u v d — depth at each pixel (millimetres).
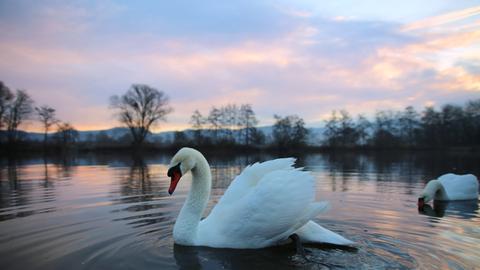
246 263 5645
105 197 11156
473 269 5266
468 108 64812
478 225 7801
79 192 12250
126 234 7027
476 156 43219
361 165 26531
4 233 7062
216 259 5801
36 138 67062
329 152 64688
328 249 6258
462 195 11484
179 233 6465
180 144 69562
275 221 6152
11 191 12656
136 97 75562
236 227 6266
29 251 6031
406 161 32531
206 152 65625
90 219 8188
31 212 8953
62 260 5629
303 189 6293
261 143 68250
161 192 12117
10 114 63062
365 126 68812
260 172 7062
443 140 66625
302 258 5832
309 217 6246
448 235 7004
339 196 11250
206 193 6809
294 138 66688
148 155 57156
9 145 63625
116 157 48344
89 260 5645
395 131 68688
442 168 23016
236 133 69000
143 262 5609
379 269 5332
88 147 71625
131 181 15609
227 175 18375
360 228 7535
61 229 7352
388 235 7016
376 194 11633
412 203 10195
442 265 5434
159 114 78062
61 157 48594
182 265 5523
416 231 7312
